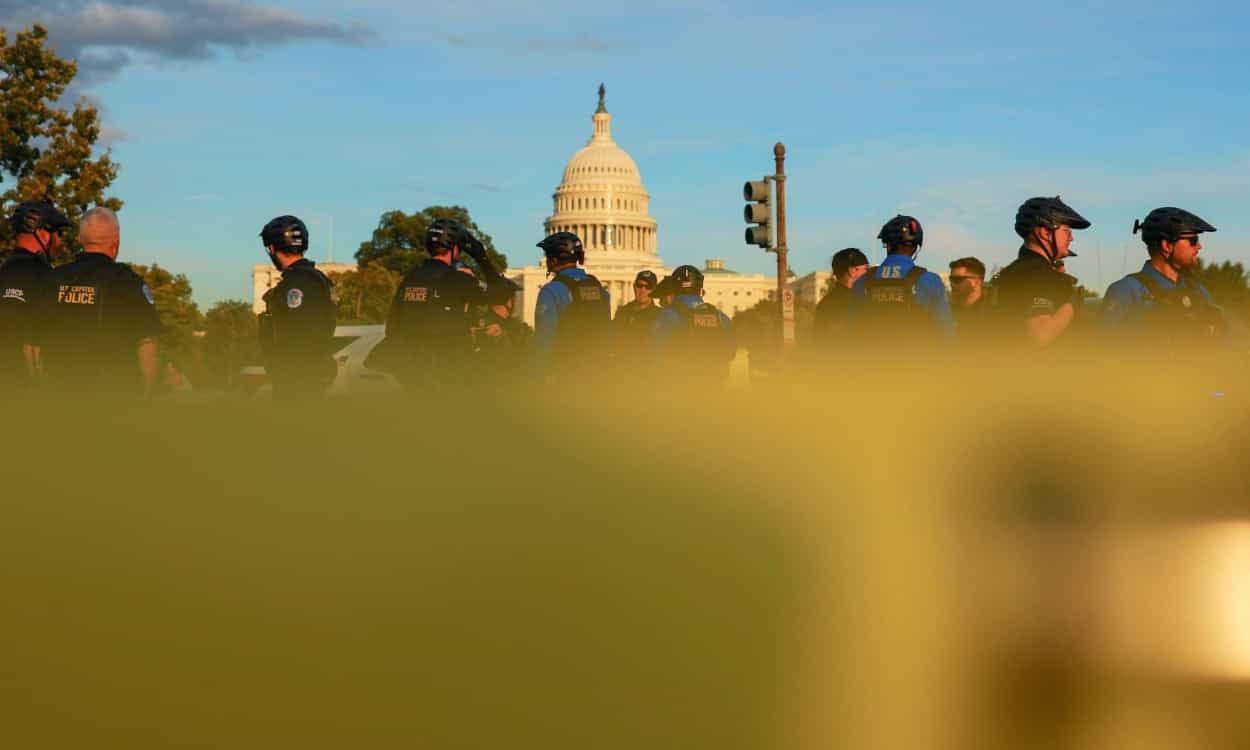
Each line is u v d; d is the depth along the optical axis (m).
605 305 7.95
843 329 5.85
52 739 1.41
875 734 1.78
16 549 1.41
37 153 33.59
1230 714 2.08
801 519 1.75
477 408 1.76
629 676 1.62
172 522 1.43
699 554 1.66
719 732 1.67
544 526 1.58
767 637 1.69
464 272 7.11
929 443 1.91
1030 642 1.95
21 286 6.36
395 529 1.50
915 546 1.84
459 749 1.53
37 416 1.51
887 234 5.79
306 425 1.58
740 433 1.80
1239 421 2.13
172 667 1.44
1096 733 2.00
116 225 5.90
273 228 6.91
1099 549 2.02
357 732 1.50
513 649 1.55
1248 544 2.10
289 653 1.46
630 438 1.71
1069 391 2.13
